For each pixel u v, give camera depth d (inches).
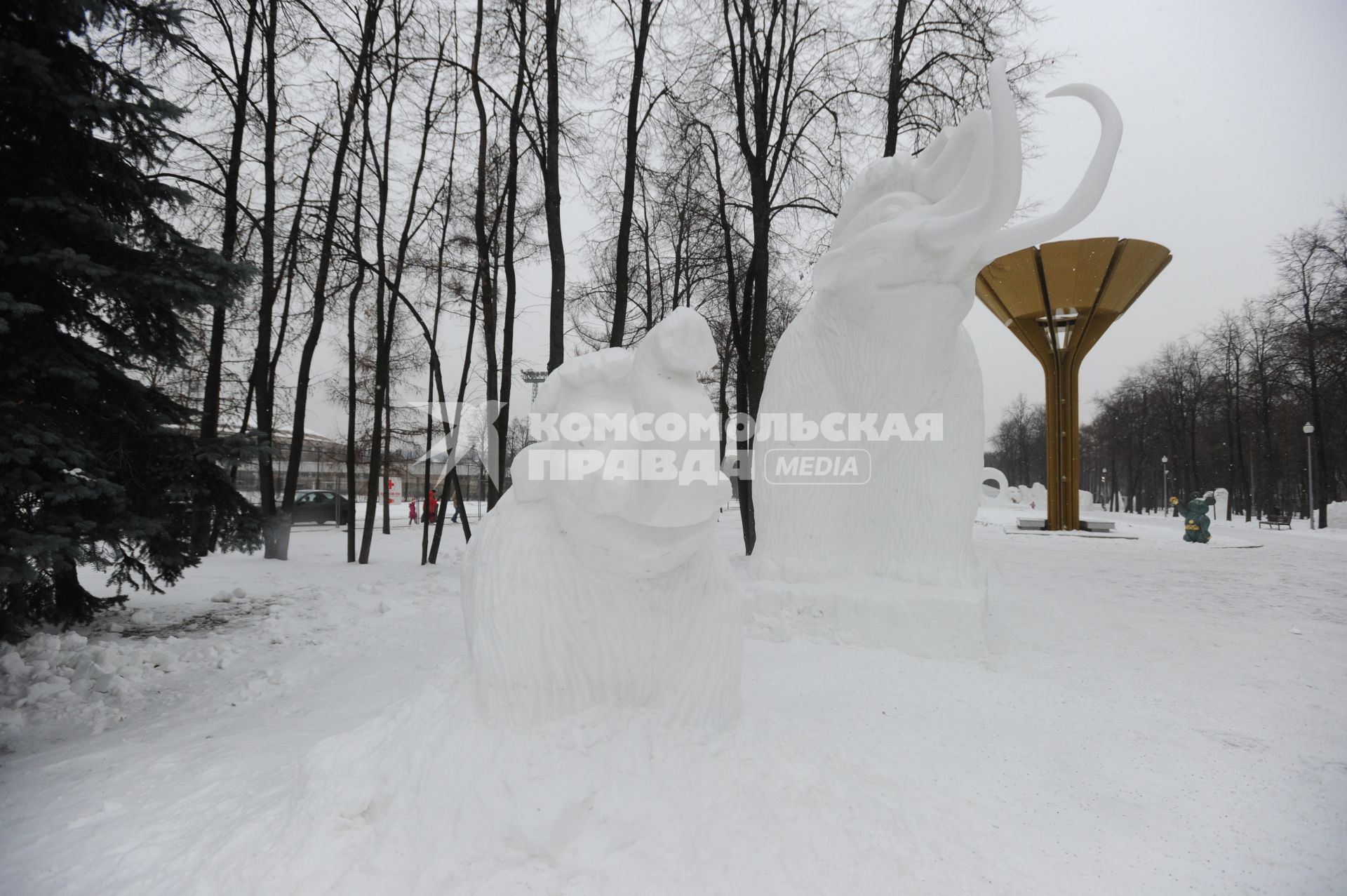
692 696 102.4
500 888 74.5
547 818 80.9
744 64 434.3
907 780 117.6
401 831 83.5
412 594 359.6
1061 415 749.9
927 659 201.3
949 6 448.5
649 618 99.9
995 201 177.2
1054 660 204.8
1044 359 751.1
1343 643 229.0
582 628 97.7
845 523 236.4
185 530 265.4
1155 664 202.4
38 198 206.5
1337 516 1083.3
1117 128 172.9
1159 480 2159.2
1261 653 215.6
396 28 509.7
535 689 96.6
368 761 97.5
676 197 530.9
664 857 78.7
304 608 322.0
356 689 201.5
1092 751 136.6
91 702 202.8
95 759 153.4
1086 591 335.9
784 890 76.9
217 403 453.7
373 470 515.2
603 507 85.7
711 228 522.6
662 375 83.6
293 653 253.6
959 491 226.5
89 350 241.3
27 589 255.3
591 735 93.0
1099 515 1537.9
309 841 84.3
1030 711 159.8
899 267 207.6
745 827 84.6
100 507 223.8
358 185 539.8
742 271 571.2
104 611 304.3
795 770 97.7
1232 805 114.3
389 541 730.8
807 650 205.6
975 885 84.6
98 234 222.5
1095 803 114.4
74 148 229.1
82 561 206.2
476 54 491.5
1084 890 87.8
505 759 88.9
